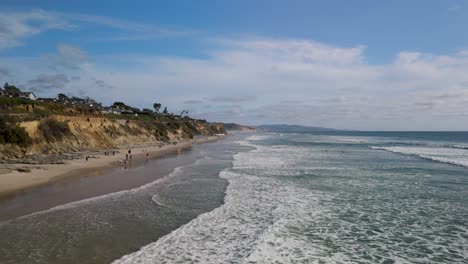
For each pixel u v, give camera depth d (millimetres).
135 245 12828
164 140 91062
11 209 17578
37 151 40000
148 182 25906
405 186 24812
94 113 69625
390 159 44875
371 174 30672
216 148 67875
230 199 20312
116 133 67938
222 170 33031
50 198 20125
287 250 12531
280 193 22188
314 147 72125
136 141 74438
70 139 49312
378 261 11750
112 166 35500
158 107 154750
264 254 12094
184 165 37125
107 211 17438
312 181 26812
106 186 24109
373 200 20375
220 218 16375
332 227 15258
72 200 19703
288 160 43156
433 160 43000
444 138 129125
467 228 15258
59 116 50906
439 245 13266
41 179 26141
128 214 16938
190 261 11414
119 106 131500
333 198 20859
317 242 13398
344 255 12188
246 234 14125
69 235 13781
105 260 11406
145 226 15102
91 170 32062
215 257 11758
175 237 13688
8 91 87938
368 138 132375
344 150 62375
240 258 11711
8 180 25062
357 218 16641
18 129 38000
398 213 17562
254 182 26250
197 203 19453
